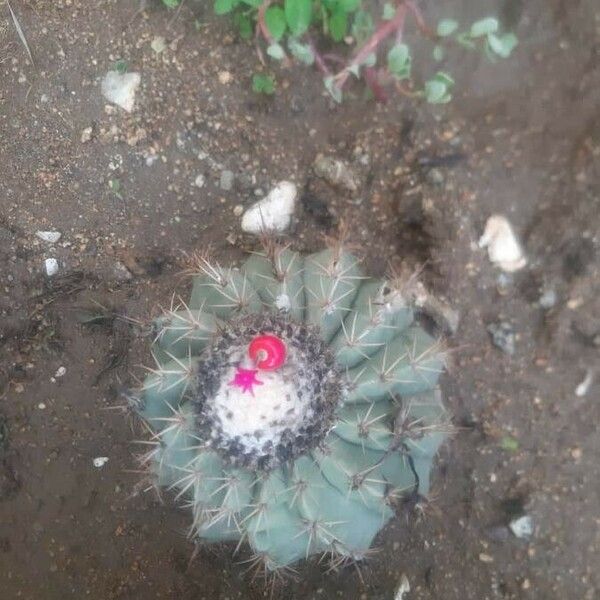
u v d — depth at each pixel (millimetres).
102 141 419
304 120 420
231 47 420
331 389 286
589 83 386
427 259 398
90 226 424
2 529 413
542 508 372
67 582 406
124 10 423
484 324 390
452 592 376
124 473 415
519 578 369
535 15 398
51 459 418
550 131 390
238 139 422
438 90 381
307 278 315
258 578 394
